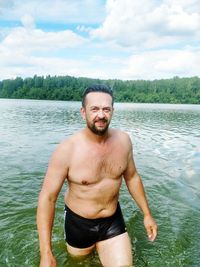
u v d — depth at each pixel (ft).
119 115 32.63
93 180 3.77
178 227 5.09
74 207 3.94
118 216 4.04
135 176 4.15
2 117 25.23
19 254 4.25
